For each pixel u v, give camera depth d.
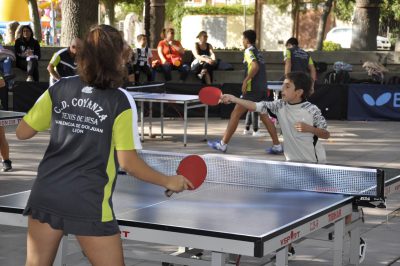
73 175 3.16
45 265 3.30
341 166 4.41
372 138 12.14
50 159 3.24
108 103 3.19
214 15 37.25
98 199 3.17
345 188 4.27
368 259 5.59
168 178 3.32
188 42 37.81
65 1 15.80
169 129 12.98
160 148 10.70
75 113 3.21
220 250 3.25
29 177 8.47
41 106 3.32
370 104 14.52
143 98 10.92
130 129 3.20
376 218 6.86
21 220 3.61
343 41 34.72
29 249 3.29
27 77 15.38
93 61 3.16
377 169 4.27
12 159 9.62
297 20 34.94
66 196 3.14
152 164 4.75
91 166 3.17
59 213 3.15
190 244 3.32
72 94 3.23
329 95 14.58
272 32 35.69
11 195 3.97
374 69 15.56
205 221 3.49
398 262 5.54
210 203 3.96
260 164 4.58
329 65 17.27
